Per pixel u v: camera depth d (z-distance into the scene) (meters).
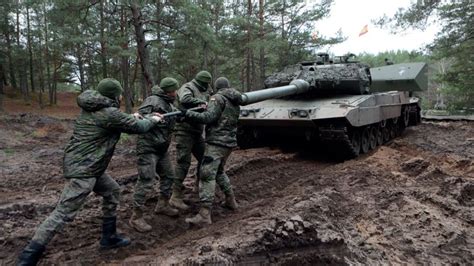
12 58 26.89
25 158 10.36
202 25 14.86
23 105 27.84
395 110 11.61
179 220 5.16
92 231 4.73
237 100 5.32
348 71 9.84
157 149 4.80
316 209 5.10
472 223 5.36
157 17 15.02
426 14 16.69
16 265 3.62
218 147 5.20
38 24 27.86
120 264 3.88
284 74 10.52
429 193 6.29
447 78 21.45
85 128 3.86
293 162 8.94
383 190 6.41
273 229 4.14
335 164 8.73
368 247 4.49
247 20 19.33
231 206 5.64
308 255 3.94
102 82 4.00
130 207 5.62
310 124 8.71
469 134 13.31
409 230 5.06
